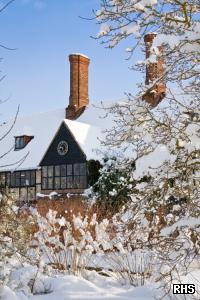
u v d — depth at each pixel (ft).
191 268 20.92
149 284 22.13
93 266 28.48
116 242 25.12
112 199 43.04
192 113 16.05
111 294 21.15
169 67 15.79
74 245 26.45
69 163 95.04
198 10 15.07
